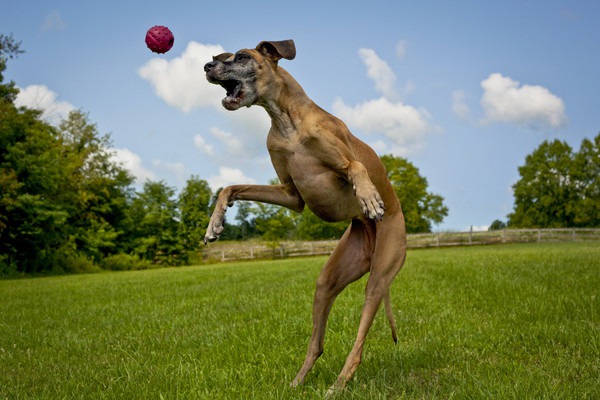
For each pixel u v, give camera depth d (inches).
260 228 1667.1
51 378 196.5
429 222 2310.5
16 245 1247.5
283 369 189.0
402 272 485.4
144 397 162.4
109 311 379.6
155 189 1800.0
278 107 157.0
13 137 1206.9
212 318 314.5
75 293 537.3
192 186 1795.0
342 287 174.2
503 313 280.8
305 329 257.1
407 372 186.2
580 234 1526.8
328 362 199.8
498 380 165.3
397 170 2155.5
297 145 156.4
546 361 191.2
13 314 384.8
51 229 1259.8
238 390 167.2
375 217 141.0
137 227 1814.7
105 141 1781.5
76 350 250.4
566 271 427.8
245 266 917.8
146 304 407.5
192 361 211.0
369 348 222.2
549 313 267.6
